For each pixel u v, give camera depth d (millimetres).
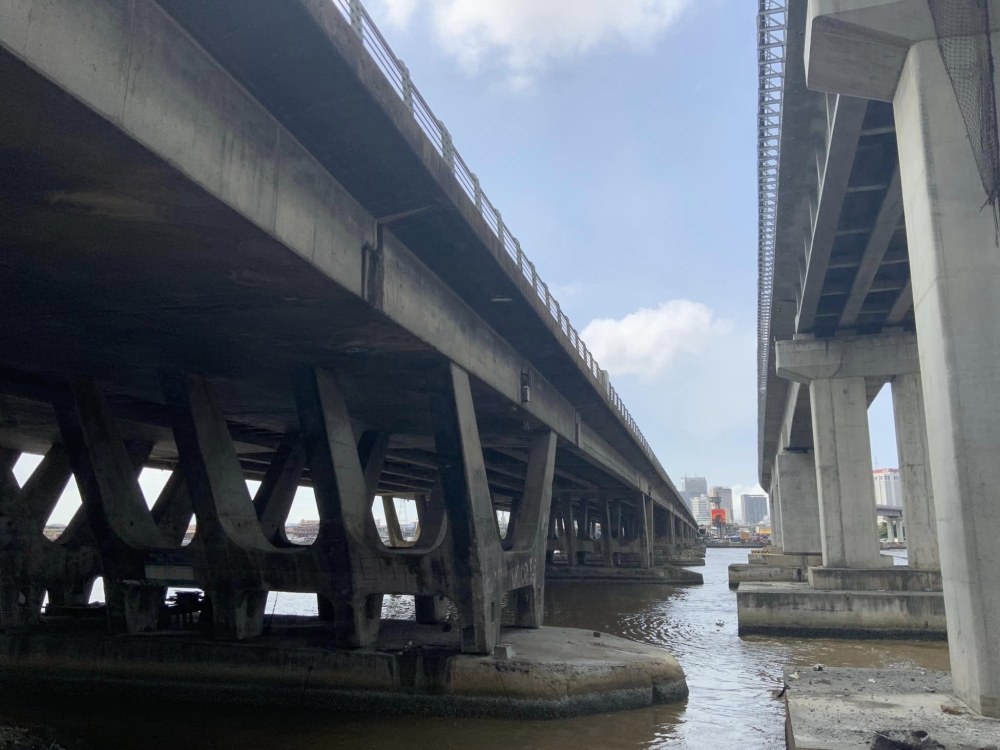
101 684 19844
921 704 13766
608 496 72938
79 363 20469
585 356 32875
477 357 22547
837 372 38719
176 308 15836
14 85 8211
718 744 16266
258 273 13969
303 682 18953
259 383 22594
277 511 25953
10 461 22641
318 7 10898
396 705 18453
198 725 17141
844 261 30672
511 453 38531
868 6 15008
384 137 13734
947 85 14445
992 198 13453
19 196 10781
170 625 22109
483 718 18016
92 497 21312
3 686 20281
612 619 39781
